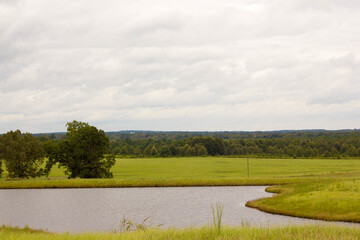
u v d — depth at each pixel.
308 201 43.66
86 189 68.19
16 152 82.19
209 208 47.38
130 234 15.36
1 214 43.94
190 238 14.80
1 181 73.06
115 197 57.84
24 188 68.94
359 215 35.66
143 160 181.75
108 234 15.66
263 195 59.88
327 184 58.31
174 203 51.62
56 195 60.38
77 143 86.00
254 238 14.50
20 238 16.45
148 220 39.50
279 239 14.56
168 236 15.10
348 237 14.90
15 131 84.94
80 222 38.97
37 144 85.62
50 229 34.97
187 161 174.00
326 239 14.70
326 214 37.59
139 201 53.94
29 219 40.72
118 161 174.00
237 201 53.34
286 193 54.44
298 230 16.16
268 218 38.72
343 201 41.38
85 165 86.38
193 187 71.88
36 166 87.00
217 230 15.43
